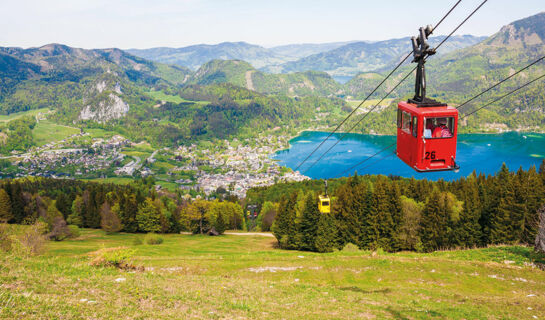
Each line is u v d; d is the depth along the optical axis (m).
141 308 17.17
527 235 73.88
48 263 23.41
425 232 72.38
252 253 54.97
